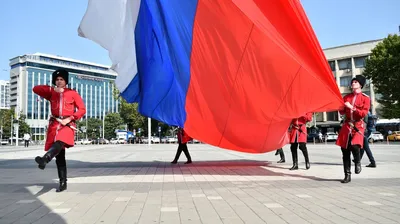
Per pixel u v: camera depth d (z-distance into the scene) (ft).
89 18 28.09
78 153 73.72
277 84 27.61
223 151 79.51
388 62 134.72
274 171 33.30
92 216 15.35
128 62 28.96
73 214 15.78
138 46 28.96
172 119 30.48
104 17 28.17
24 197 20.06
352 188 22.61
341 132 25.29
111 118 331.57
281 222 14.11
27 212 16.22
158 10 27.94
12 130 294.46
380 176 28.71
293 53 26.86
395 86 135.74
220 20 26.61
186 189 22.59
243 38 26.53
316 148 89.04
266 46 26.43
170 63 29.37
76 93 21.98
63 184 22.30
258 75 27.48
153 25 28.53
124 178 28.48
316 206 17.15
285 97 28.04
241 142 31.71
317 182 25.50
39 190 22.59
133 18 28.53
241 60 27.22
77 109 21.65
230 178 28.19
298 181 26.12
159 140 223.30
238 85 28.09
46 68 398.21
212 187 23.40
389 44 139.23
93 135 355.97
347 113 25.30
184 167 38.34
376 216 15.02
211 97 28.96
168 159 52.95
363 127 24.97
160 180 27.14
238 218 14.82
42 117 400.06
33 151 89.20
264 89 27.91
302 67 26.78
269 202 18.19
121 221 14.43
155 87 29.73
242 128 30.48
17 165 42.78
